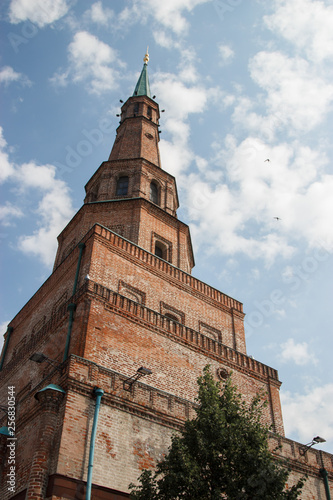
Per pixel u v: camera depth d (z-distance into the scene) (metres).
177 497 16.42
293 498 16.08
